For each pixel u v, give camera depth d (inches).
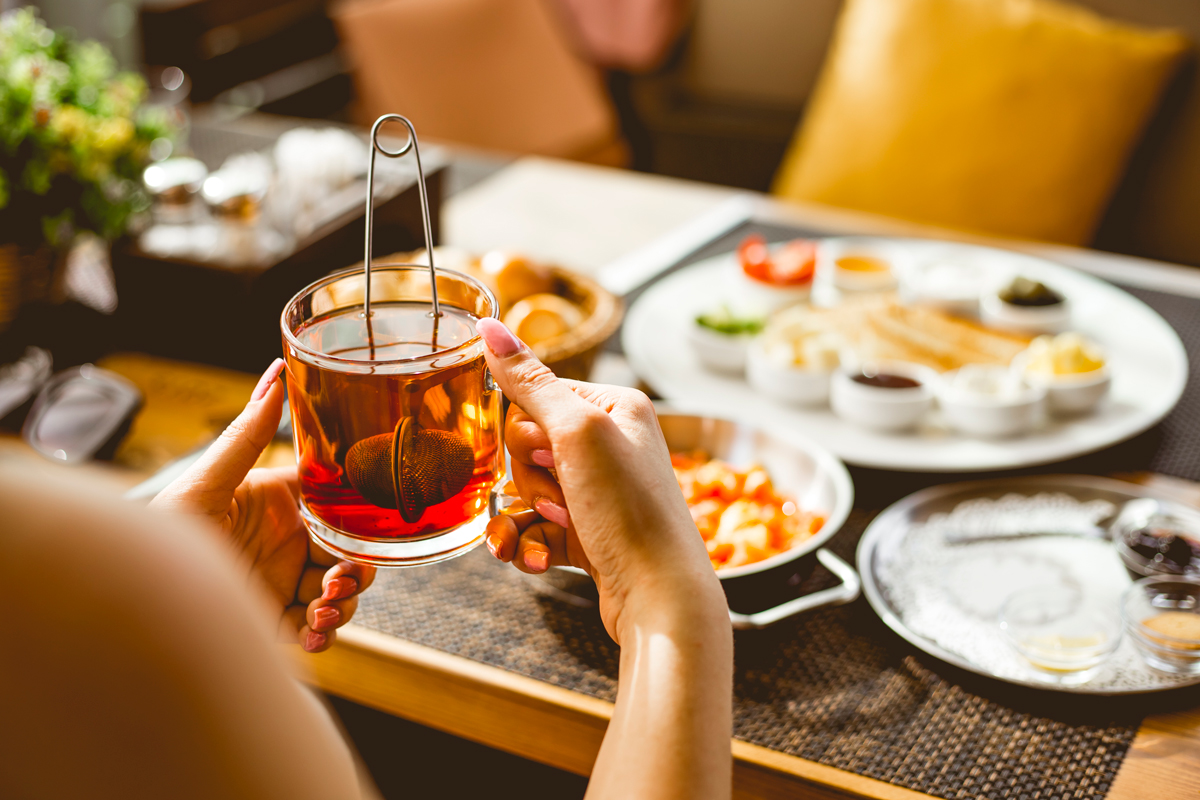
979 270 56.7
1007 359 50.4
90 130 48.4
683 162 81.8
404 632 39.3
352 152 55.7
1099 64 70.4
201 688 14.5
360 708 46.2
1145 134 71.8
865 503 44.2
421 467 29.2
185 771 14.4
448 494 30.1
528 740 38.2
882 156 75.0
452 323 31.2
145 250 49.5
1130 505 42.6
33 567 13.3
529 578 40.5
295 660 36.0
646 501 29.5
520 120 84.9
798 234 60.0
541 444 32.1
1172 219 73.4
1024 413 46.5
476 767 46.8
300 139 54.3
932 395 47.9
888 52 75.1
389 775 47.1
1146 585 39.1
